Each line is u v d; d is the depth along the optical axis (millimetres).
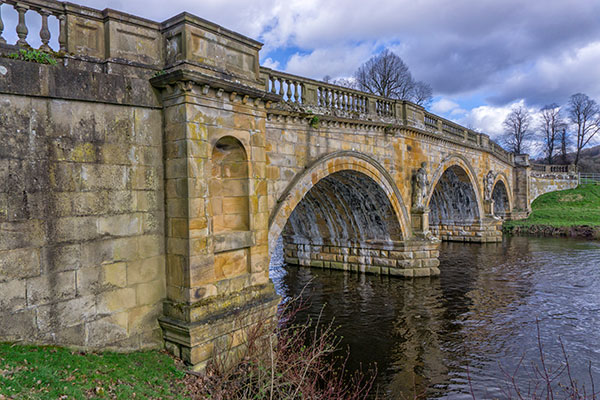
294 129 13383
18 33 6711
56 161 6734
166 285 8266
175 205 7996
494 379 10000
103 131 7328
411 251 19844
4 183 6172
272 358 7086
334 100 15492
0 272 6125
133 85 7668
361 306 15805
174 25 7996
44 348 6504
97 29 7520
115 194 7496
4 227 6168
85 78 7016
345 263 21812
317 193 20016
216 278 8430
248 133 9133
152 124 8039
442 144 23891
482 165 32094
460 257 25938
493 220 32062
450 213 33000
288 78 13336
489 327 13398
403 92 44625
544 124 71188
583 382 9742
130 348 7723
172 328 7887
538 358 11109
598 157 91062
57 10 7074
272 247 12320
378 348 11875
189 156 7754
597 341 12156
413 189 20328
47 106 6629
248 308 8734
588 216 38781
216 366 7883
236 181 9281
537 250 27969
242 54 9258
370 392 9414
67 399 5434
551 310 15000
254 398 7309
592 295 16828
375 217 19891
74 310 6957
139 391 6418
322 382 9695
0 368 5508
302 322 14117
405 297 16859
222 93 8367
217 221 9125
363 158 16516
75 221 6965
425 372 10383
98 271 7266
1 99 6156
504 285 18641
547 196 48906
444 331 13117
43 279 6586
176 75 7488
